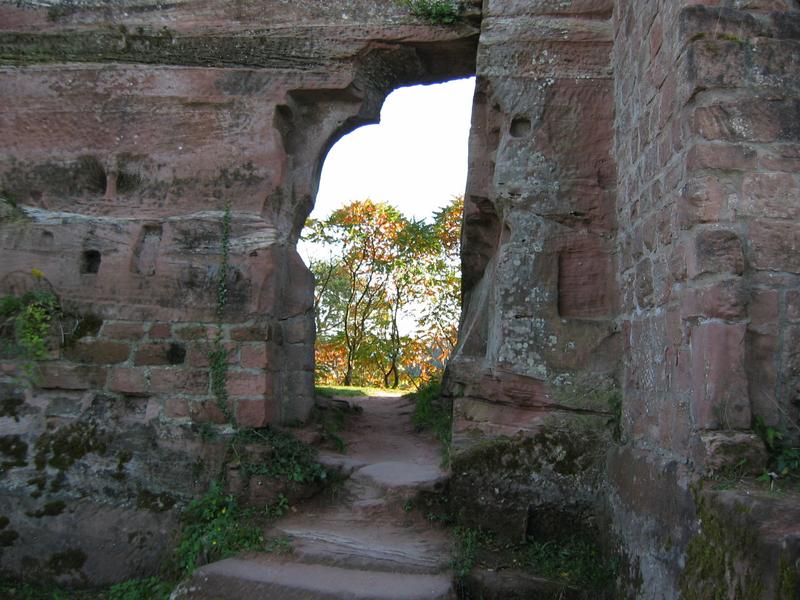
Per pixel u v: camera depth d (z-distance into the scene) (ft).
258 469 16.99
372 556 14.56
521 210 17.95
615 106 17.81
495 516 16.29
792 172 11.41
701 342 11.23
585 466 16.40
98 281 18.44
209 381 17.70
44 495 16.58
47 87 19.63
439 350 49.73
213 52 19.83
